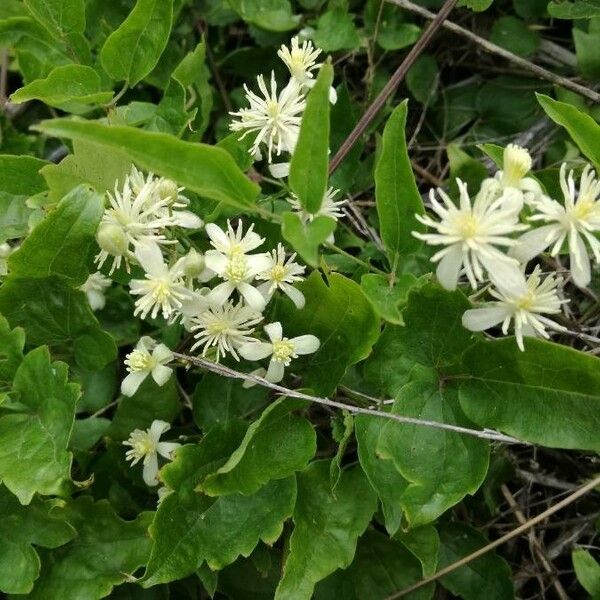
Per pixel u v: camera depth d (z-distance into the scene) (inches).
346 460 7.8
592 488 7.5
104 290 8.2
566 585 8.4
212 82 10.0
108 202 6.9
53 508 6.9
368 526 7.5
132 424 7.5
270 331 6.5
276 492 6.8
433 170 9.7
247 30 10.2
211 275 6.5
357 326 6.6
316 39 9.0
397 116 6.0
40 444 6.8
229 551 6.6
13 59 10.7
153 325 8.6
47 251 6.6
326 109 5.2
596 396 5.9
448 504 6.1
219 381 7.5
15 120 10.6
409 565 7.4
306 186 5.5
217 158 5.2
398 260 6.5
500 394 6.3
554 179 7.2
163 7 7.2
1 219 7.5
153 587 7.5
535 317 6.0
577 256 5.6
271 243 7.4
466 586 7.5
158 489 7.5
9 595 7.1
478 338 6.3
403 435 6.2
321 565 6.6
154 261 6.2
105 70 7.5
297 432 6.7
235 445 6.7
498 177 5.9
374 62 9.7
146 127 7.8
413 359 6.5
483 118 9.7
